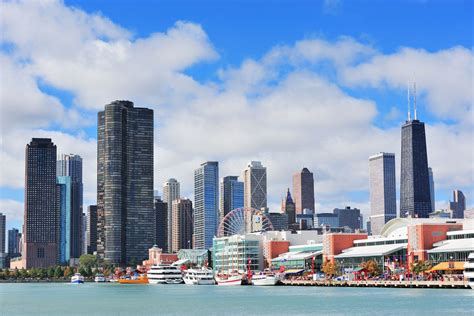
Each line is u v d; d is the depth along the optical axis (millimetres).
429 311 187250
